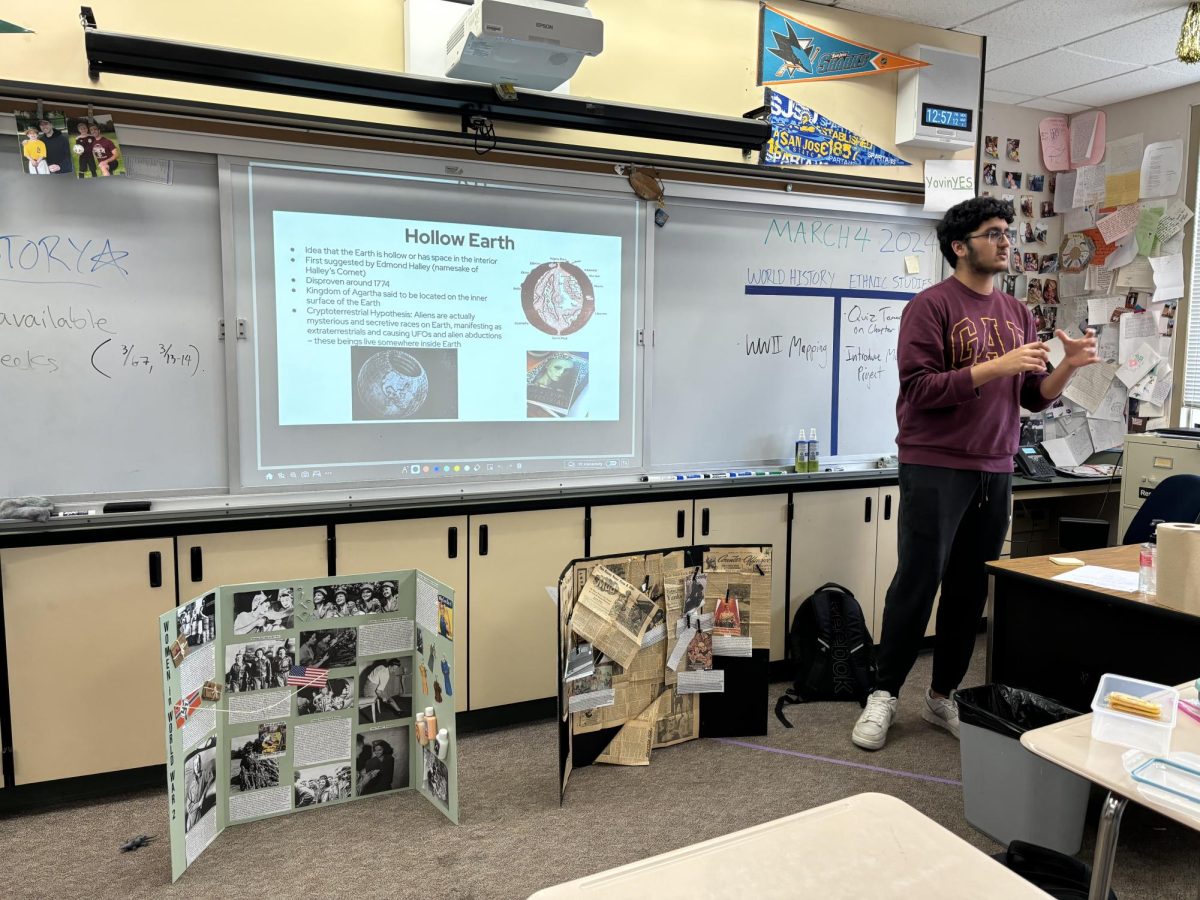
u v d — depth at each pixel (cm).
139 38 203
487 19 212
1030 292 451
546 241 289
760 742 269
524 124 277
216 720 206
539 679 283
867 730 262
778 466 345
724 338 327
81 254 230
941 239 273
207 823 203
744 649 269
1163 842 210
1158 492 279
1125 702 125
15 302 224
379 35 254
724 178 317
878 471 355
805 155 332
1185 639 198
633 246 305
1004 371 231
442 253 274
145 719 230
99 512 235
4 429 226
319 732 221
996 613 241
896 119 352
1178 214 402
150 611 228
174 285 241
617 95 294
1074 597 223
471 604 269
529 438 293
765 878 88
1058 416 446
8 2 215
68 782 223
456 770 213
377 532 253
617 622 240
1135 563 236
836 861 91
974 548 272
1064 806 194
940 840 96
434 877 191
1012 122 437
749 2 314
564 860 198
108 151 224
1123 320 427
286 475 258
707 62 309
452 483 281
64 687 221
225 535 235
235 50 214
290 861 197
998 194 437
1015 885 86
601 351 303
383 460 271
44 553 215
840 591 312
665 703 263
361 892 185
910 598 268
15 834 209
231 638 207
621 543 291
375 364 267
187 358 244
